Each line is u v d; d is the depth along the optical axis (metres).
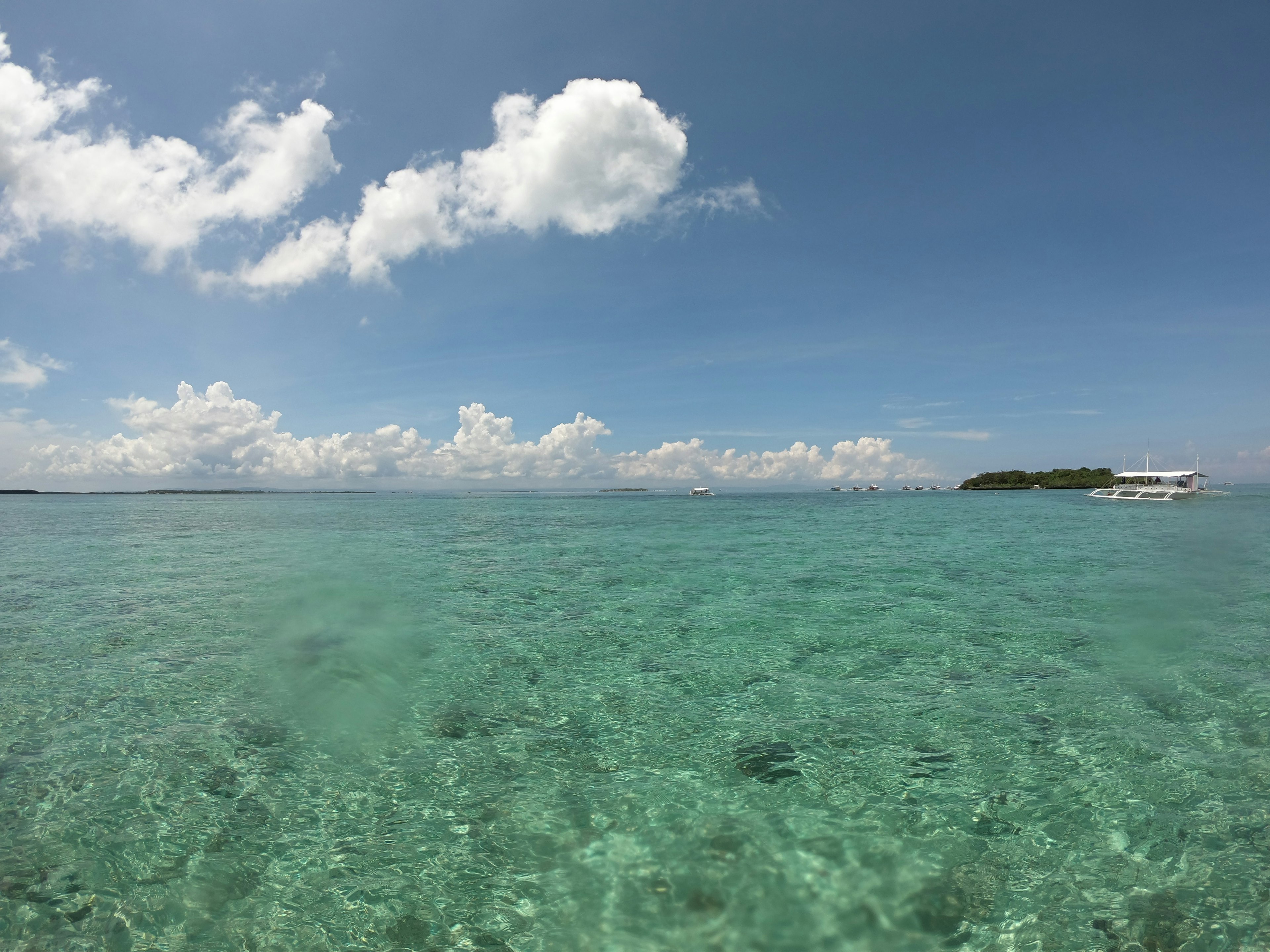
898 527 31.25
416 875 3.82
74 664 7.86
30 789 4.78
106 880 3.78
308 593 12.83
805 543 22.84
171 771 5.07
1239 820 4.32
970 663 7.88
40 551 20.81
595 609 11.27
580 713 6.32
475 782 4.91
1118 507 55.78
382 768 5.16
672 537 25.64
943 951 3.18
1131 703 6.42
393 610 11.16
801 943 3.22
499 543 23.53
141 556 19.55
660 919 3.42
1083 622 10.00
